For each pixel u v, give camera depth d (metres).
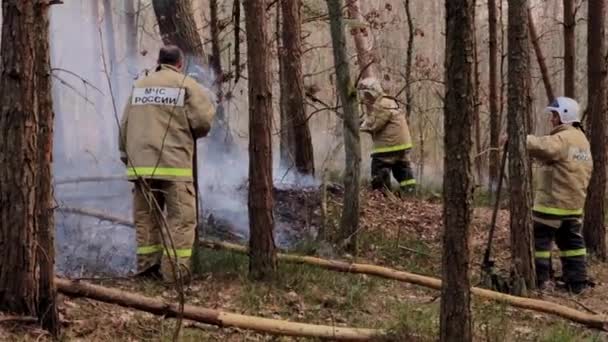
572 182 6.76
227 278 5.77
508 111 6.49
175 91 5.50
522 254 6.46
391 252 7.35
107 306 4.68
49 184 4.13
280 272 5.80
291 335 4.59
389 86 13.78
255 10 5.66
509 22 6.42
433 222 8.80
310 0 10.43
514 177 6.46
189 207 5.51
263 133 5.70
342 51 6.96
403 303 5.64
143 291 5.21
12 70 3.99
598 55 8.05
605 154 8.10
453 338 4.10
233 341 4.51
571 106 6.93
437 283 6.05
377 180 9.88
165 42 8.68
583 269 6.89
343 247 7.07
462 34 3.90
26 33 3.99
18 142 4.03
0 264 4.09
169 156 5.45
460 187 4.02
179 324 3.98
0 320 3.98
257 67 5.70
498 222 9.25
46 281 4.11
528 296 6.40
